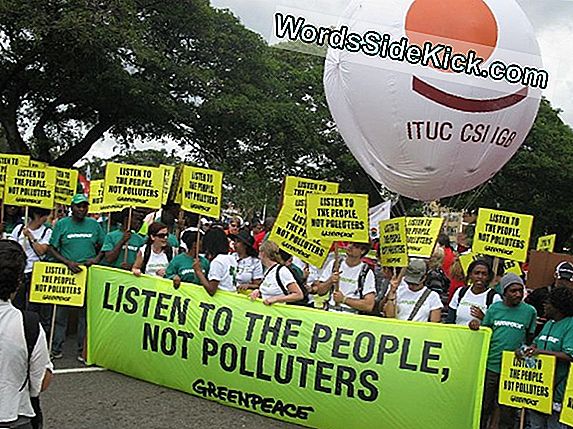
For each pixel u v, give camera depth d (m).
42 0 20.38
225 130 25.45
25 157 9.39
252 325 7.23
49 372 3.90
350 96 9.05
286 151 28.27
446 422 6.37
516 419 6.73
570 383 5.55
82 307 8.66
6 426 3.62
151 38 23.86
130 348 7.96
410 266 7.23
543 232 38.50
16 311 3.74
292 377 6.95
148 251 8.73
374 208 14.55
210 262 8.15
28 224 9.09
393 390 6.54
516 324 6.51
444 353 6.45
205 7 25.06
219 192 8.71
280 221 7.62
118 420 6.77
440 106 8.44
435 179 9.08
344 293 7.65
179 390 7.65
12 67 22.45
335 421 6.79
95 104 24.08
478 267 7.27
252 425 6.87
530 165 33.75
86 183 15.52
